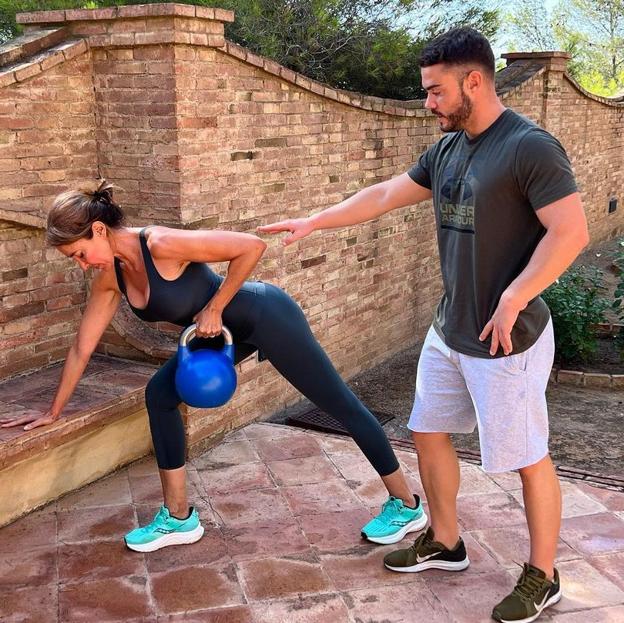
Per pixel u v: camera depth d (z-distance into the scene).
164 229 3.01
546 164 2.57
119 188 4.22
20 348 4.14
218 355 3.12
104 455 4.07
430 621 2.96
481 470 4.19
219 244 2.96
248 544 3.49
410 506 3.55
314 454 4.39
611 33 21.69
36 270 4.15
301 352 3.31
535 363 2.82
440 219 2.95
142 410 4.23
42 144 4.00
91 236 2.96
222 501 3.87
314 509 3.80
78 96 4.12
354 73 8.48
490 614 3.00
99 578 3.22
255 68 4.41
